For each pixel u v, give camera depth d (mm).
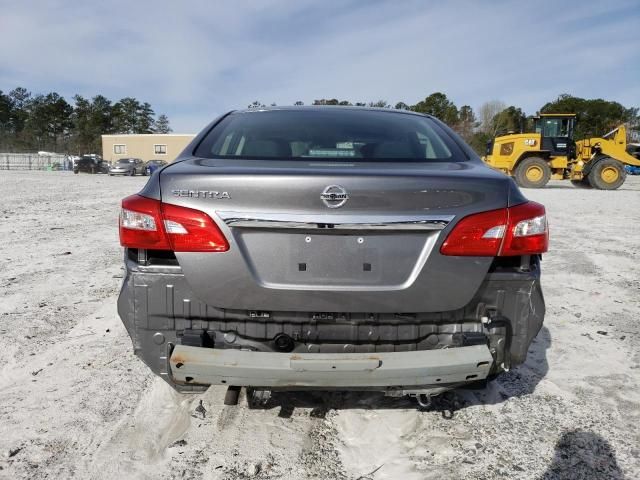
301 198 1964
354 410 2627
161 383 2922
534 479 2137
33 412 2609
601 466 2225
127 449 2305
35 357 3277
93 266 5777
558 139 20625
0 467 2174
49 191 17562
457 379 2029
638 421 2578
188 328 2107
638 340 3664
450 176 2047
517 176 20594
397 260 2020
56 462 2215
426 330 2115
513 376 3057
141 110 108750
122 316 2137
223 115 3006
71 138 103938
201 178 2010
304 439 2387
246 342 2107
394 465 2217
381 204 1975
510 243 2045
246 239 2014
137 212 2053
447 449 2328
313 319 2076
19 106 119125
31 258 6199
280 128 2742
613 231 8695
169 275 2062
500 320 2107
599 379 3035
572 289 4988
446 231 2006
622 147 20094
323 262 2014
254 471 2158
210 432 2436
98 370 3094
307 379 2002
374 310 2033
